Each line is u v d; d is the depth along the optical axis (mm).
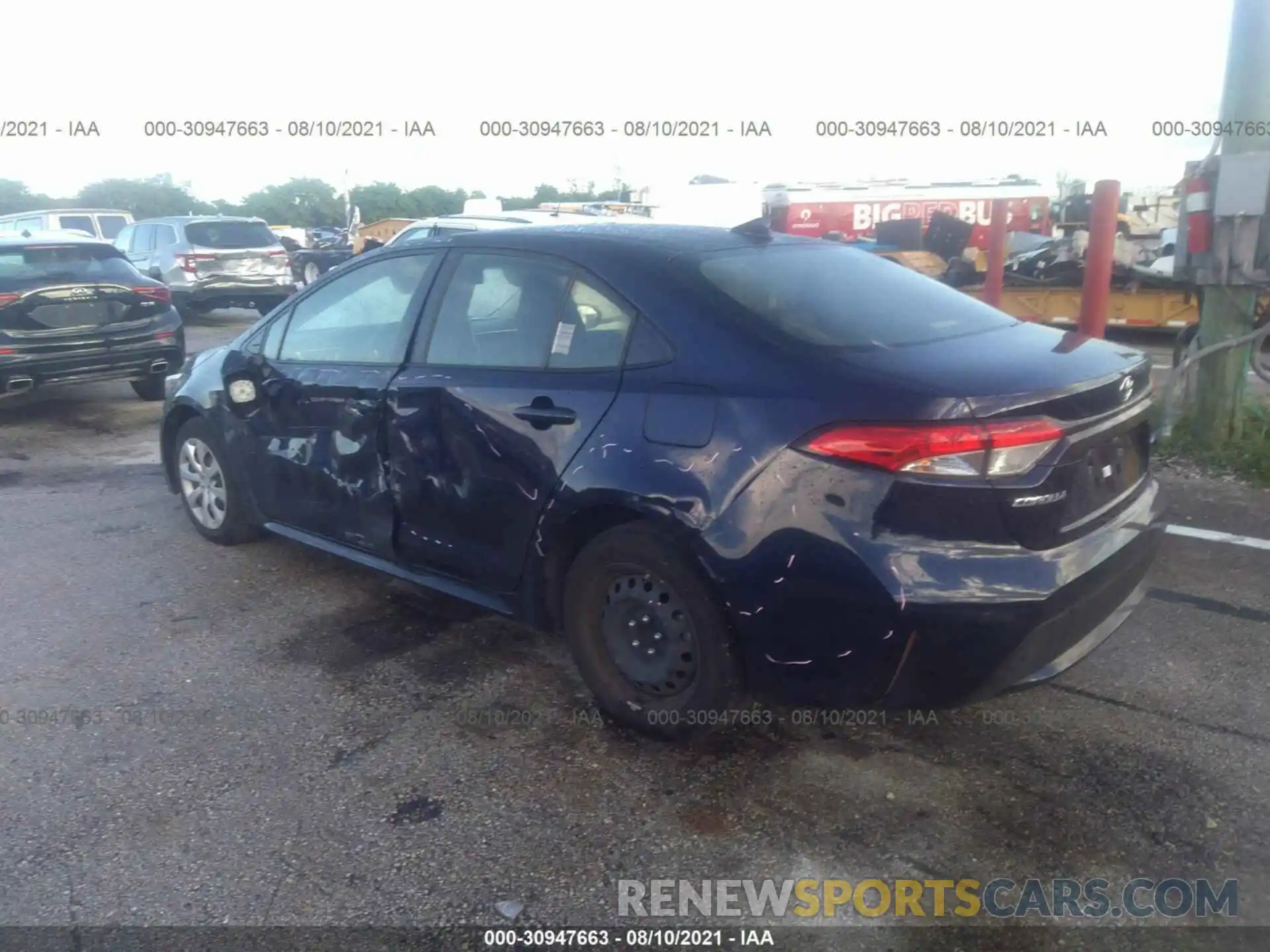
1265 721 3805
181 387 5664
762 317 3508
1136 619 4625
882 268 4250
